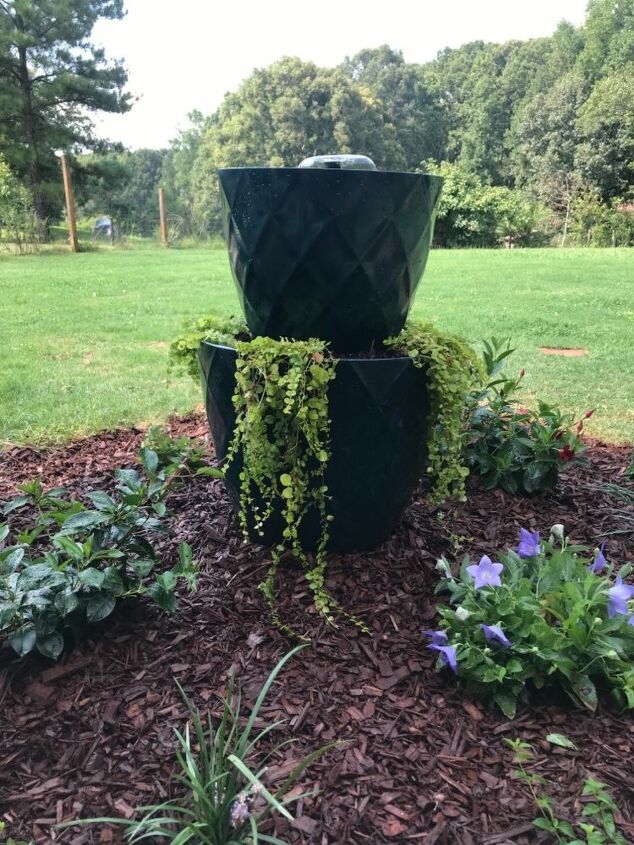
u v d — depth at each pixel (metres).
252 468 2.14
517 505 2.94
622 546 2.65
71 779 1.61
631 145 27.45
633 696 1.72
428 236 2.29
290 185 2.04
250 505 2.42
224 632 2.10
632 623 1.90
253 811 1.50
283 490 2.19
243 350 2.09
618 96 27.56
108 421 4.07
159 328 7.02
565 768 1.63
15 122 22.42
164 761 1.65
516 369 5.30
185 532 2.65
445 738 1.72
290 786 1.54
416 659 2.00
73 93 22.48
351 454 2.22
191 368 2.59
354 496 2.30
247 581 2.33
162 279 11.84
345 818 1.50
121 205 26.77
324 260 2.12
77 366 5.35
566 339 6.51
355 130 34.03
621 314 7.96
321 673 1.94
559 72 41.56
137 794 1.56
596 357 5.73
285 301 2.23
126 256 18.16
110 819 1.38
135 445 3.73
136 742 1.71
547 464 2.96
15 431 3.87
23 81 22.17
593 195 25.84
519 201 25.84
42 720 1.77
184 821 1.38
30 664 1.95
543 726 1.76
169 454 3.19
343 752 1.67
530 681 1.86
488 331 6.87
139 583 2.11
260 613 2.19
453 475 2.35
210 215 28.84
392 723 1.77
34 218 19.73
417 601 2.25
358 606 2.22
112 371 5.21
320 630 2.11
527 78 43.06
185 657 2.00
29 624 1.89
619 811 1.51
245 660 1.99
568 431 3.05
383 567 2.41
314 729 1.75
